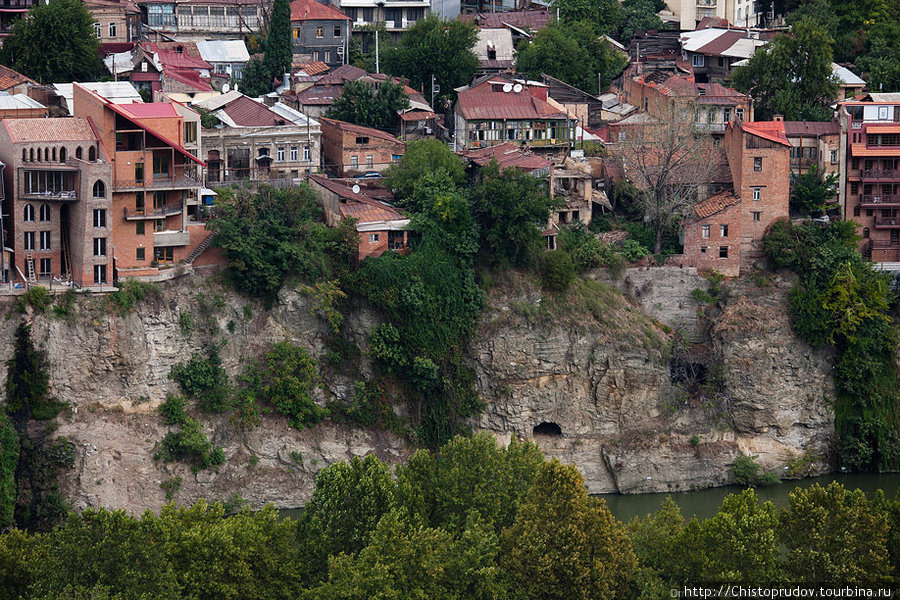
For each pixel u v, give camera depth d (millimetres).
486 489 188500
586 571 173250
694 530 179500
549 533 175625
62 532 170000
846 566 172875
